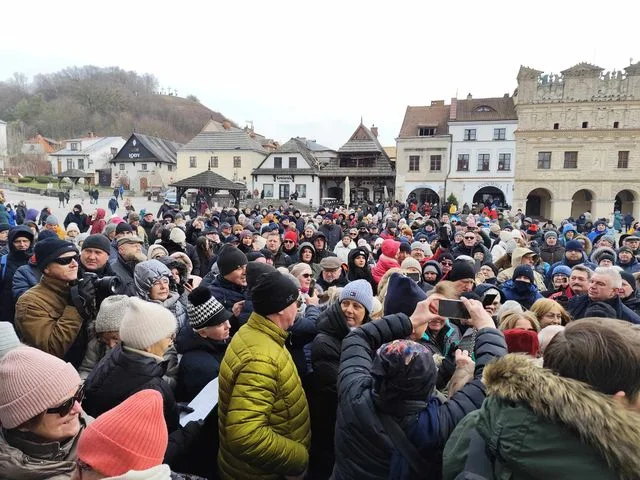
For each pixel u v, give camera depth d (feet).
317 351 8.72
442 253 24.14
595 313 12.60
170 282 12.94
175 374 9.70
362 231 41.50
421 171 146.82
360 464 6.05
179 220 35.73
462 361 7.47
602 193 131.44
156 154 194.70
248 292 11.73
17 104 330.95
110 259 19.61
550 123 134.00
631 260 22.52
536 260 24.18
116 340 8.87
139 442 4.70
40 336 9.07
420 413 5.93
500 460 4.56
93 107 344.28
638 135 126.82
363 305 8.93
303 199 157.17
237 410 7.06
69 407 5.72
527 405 4.45
